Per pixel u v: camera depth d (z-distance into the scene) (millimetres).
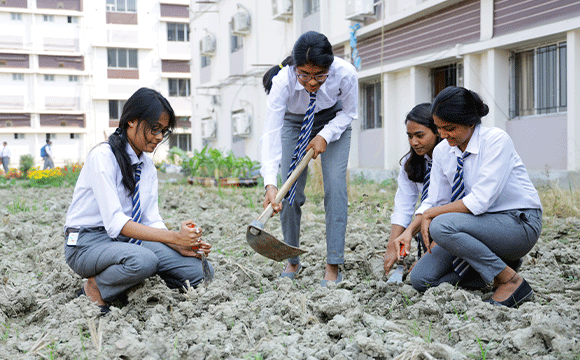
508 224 2678
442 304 2682
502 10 8055
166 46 32938
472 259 2680
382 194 7922
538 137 7844
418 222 3029
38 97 31641
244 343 2299
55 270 3480
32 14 31156
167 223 5480
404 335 2303
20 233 5164
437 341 2334
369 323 2496
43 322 2699
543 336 2119
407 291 2912
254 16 15633
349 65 3266
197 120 21469
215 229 5332
